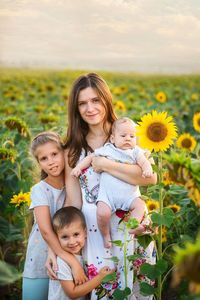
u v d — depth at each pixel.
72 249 2.86
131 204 2.86
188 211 3.30
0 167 4.31
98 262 2.89
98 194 2.91
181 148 4.11
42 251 3.07
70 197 3.05
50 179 3.07
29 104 10.12
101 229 2.88
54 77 15.36
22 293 3.31
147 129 2.64
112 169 2.86
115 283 2.88
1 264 1.58
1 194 4.61
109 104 3.06
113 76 16.00
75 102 3.04
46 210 3.01
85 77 3.05
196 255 1.33
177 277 1.36
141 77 15.55
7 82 14.53
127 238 2.88
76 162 3.02
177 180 2.18
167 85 15.12
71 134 3.06
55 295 2.90
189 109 8.83
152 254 2.98
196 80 14.88
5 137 4.48
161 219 2.58
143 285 2.69
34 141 3.02
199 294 1.35
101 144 3.06
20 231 3.96
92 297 2.91
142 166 2.85
